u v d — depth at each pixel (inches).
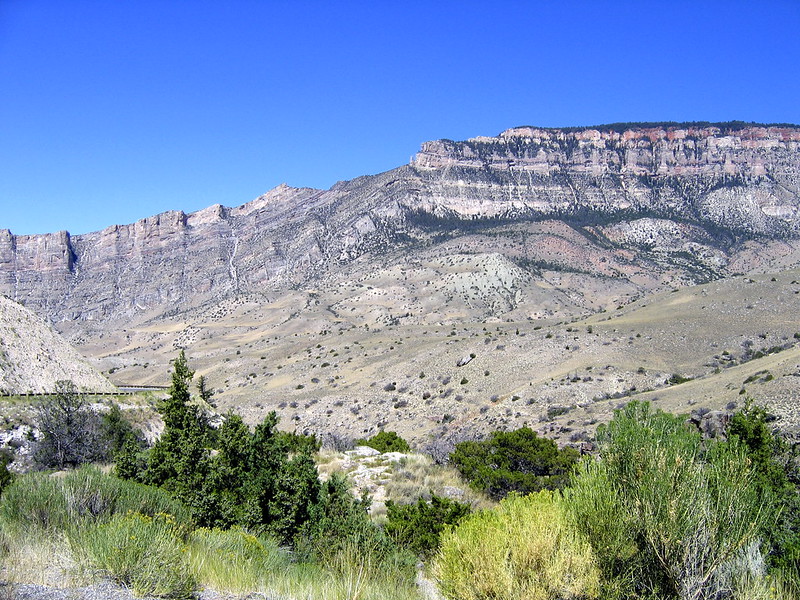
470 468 1205.7
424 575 574.6
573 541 385.1
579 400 2345.0
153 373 6151.6
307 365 4288.9
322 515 647.8
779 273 3789.4
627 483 391.2
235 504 640.4
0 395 1686.8
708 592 362.9
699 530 366.9
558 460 1199.6
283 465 677.3
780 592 386.6
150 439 1635.1
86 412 1521.9
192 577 394.9
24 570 359.9
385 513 900.6
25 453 1390.3
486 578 386.0
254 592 417.1
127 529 402.0
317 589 444.5
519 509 420.8
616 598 370.3
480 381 2886.3
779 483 622.8
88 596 340.8
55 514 468.4
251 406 3535.9
